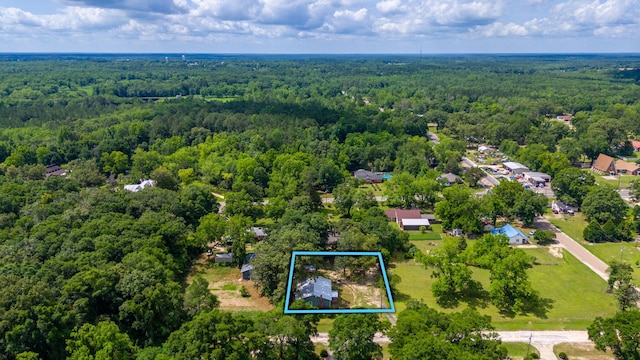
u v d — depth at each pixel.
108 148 149.25
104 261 68.06
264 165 139.88
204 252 91.56
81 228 78.69
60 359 53.78
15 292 55.97
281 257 73.12
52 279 62.69
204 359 48.56
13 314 52.66
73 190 112.44
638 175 146.75
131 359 54.66
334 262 78.12
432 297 74.31
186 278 80.94
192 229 95.88
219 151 151.38
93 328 53.12
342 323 53.72
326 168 130.00
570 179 118.75
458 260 80.75
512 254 76.44
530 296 69.50
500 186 111.44
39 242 73.50
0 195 93.81
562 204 116.38
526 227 104.94
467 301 73.12
